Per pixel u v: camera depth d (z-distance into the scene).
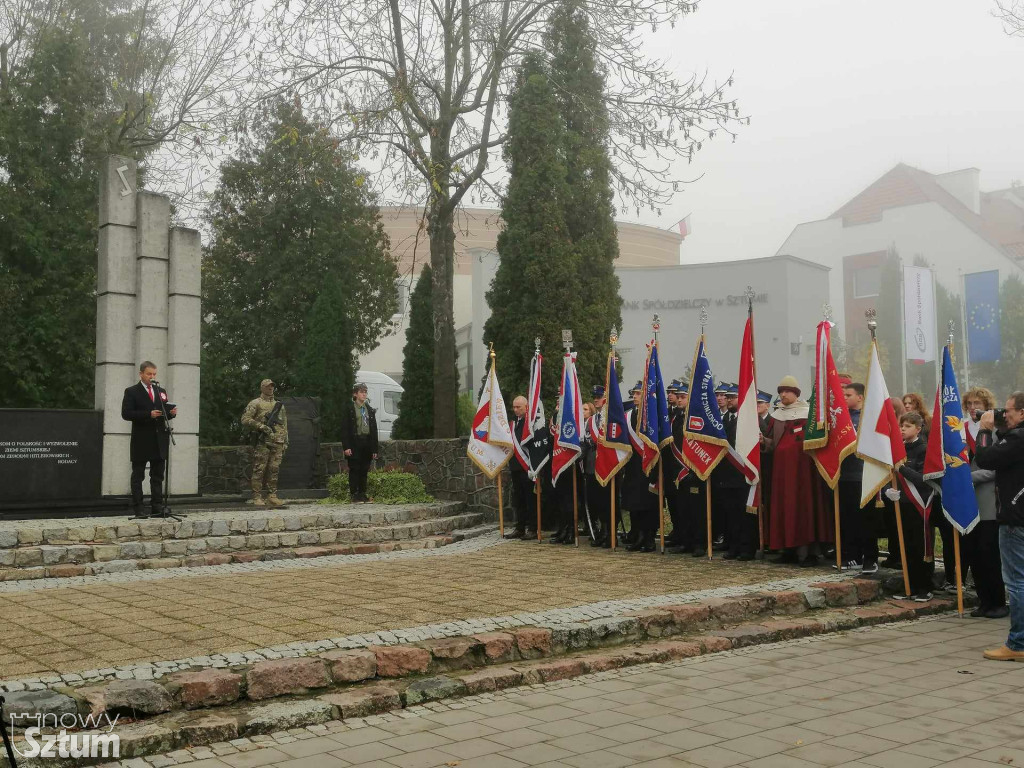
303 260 26.12
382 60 17.30
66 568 9.63
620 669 6.45
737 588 8.59
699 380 10.79
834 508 10.20
